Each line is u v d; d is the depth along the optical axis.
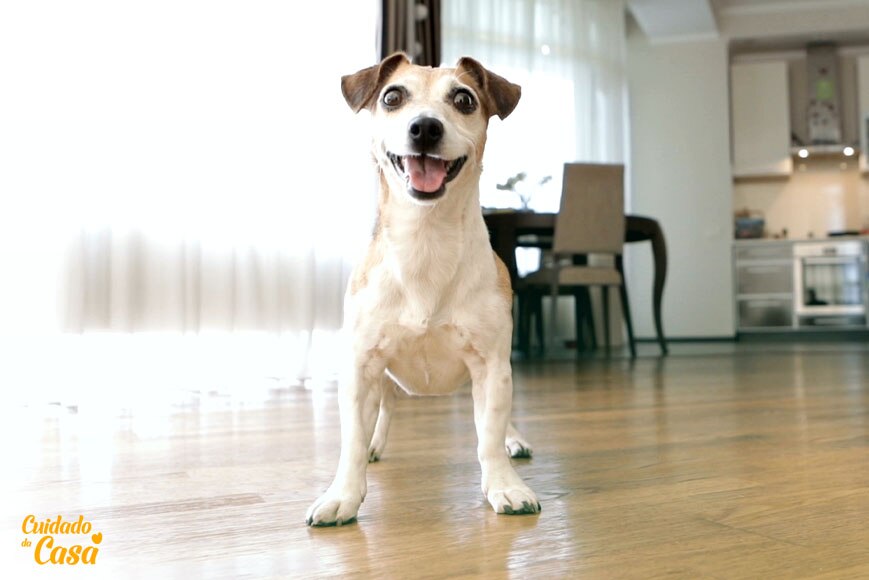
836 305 7.50
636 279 7.86
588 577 0.87
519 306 5.86
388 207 1.26
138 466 1.59
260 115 3.66
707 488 1.34
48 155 3.00
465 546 1.01
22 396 2.83
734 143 8.02
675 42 7.84
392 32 4.34
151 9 3.33
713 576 0.87
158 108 3.33
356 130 4.05
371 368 1.27
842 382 3.30
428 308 1.23
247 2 3.64
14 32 2.98
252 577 0.90
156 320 3.31
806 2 7.54
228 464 1.61
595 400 2.76
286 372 3.71
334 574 0.90
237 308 3.58
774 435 1.92
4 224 2.93
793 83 8.24
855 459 1.58
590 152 6.83
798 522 1.10
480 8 6.05
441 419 2.32
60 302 3.00
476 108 1.36
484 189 5.86
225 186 3.53
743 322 7.76
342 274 3.98
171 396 2.95
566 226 4.87
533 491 1.33
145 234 3.30
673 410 2.45
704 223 7.78
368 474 1.50
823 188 8.13
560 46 6.65
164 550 1.01
